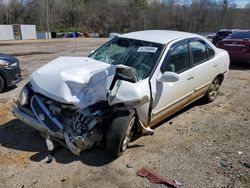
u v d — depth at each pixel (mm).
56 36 43406
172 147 4129
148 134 4082
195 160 3803
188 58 4895
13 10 59531
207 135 4590
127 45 4711
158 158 3807
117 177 3359
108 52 4746
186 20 66000
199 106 6016
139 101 3580
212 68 5617
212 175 3482
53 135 3500
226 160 3834
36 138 4203
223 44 10781
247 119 5352
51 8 64125
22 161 3604
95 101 3418
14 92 6684
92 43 25031
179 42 4707
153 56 4289
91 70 3914
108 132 3562
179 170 3555
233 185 3309
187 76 4762
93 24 71000
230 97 6773
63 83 3547
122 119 3557
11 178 3268
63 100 3432
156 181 3309
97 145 3826
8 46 20672
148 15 68562
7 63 6598
